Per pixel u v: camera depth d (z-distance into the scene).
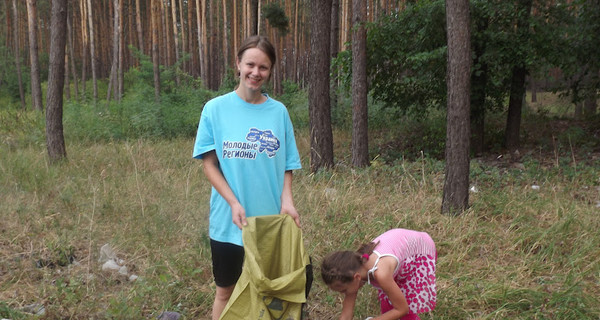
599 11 8.76
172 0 23.97
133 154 8.91
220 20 35.25
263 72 2.35
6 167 7.29
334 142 11.34
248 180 2.43
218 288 2.67
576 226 5.07
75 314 3.38
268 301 2.08
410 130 11.66
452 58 5.56
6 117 13.40
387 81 10.05
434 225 5.30
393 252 2.57
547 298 3.58
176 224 5.22
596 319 3.38
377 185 7.10
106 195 6.04
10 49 39.31
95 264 4.28
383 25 9.62
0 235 4.76
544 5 8.88
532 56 8.30
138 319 3.31
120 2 23.48
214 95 15.34
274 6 13.77
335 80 12.87
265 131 2.43
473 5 8.38
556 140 9.91
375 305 3.58
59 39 8.18
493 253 4.58
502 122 11.89
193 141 11.66
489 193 6.46
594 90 9.72
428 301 2.78
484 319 3.32
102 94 32.94
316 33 8.16
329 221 5.25
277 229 2.37
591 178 7.11
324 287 3.85
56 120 8.27
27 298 3.63
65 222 5.20
